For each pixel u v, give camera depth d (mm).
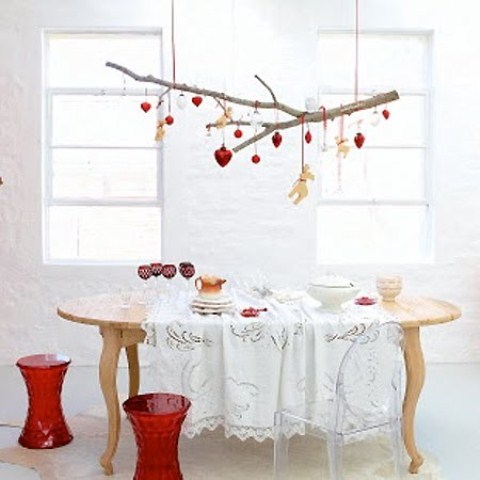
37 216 6016
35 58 5961
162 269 4172
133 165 6219
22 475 3664
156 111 6176
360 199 6301
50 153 6180
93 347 6086
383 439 4199
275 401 3541
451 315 3709
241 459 3920
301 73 6039
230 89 6035
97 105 6191
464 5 6086
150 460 3373
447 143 6137
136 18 5977
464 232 6172
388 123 6305
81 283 6055
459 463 3887
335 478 3037
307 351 3564
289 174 6066
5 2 5934
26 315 6055
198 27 6004
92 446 4062
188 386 3541
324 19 6035
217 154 3668
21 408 4781
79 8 5961
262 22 6016
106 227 6262
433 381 5559
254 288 4238
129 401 3447
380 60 6273
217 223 6066
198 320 3562
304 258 6102
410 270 6148
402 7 6074
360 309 3846
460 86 6121
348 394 3029
